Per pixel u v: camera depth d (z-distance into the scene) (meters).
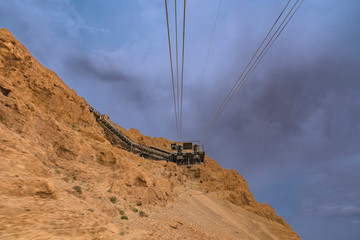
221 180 88.75
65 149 26.02
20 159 13.72
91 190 21.64
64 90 49.53
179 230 25.08
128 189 27.91
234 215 59.56
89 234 8.42
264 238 52.53
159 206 31.34
